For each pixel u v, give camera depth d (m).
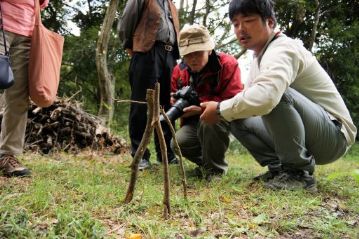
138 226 2.09
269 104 2.66
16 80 3.18
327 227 2.21
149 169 3.86
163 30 3.92
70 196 2.58
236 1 2.86
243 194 2.88
